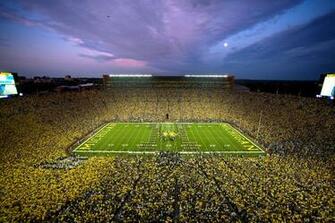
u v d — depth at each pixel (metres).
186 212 19.50
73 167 30.88
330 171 27.77
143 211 19.69
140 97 76.50
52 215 19.39
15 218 18.94
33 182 24.97
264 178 25.78
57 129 47.88
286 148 37.78
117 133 49.19
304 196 22.02
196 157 34.84
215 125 56.59
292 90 125.38
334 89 56.50
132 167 29.38
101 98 74.38
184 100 74.50
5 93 55.72
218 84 87.19
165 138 45.19
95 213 19.39
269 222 18.42
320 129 46.44
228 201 21.23
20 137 40.84
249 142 43.22
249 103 69.69
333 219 18.81
